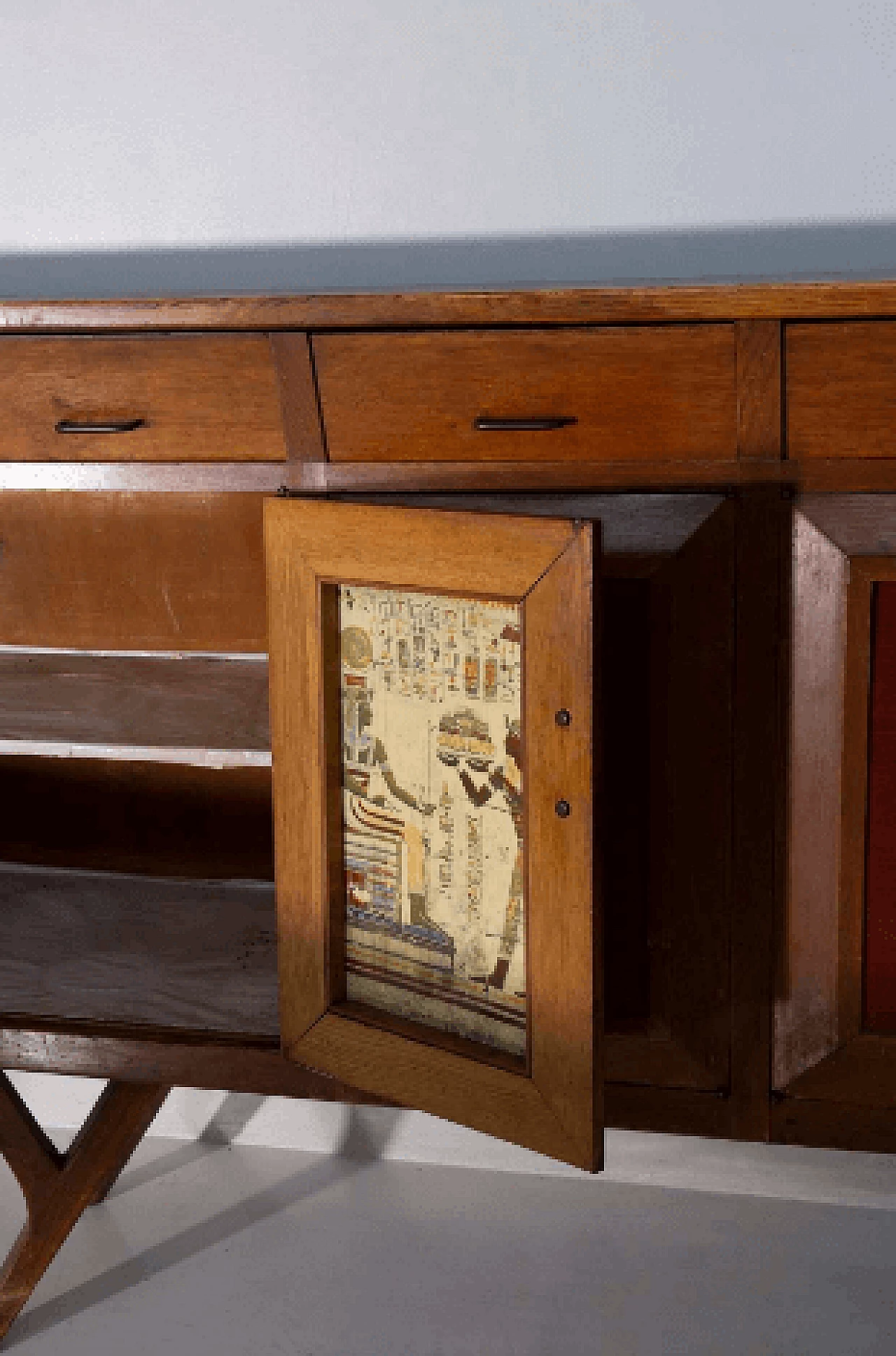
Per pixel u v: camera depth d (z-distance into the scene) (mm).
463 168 2453
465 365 1933
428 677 1896
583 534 1683
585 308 1843
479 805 1880
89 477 2152
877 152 2334
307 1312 2279
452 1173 2645
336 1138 2707
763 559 1908
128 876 2477
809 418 1856
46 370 2086
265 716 2211
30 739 2314
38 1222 2246
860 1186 2508
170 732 2258
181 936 2318
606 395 1905
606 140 2404
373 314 1908
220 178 2527
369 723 1968
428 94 2438
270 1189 2609
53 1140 2777
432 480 2018
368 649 1947
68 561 2205
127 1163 2688
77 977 2215
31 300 2031
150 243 2570
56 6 2510
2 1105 2191
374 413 1999
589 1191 2576
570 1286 2320
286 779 2035
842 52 2312
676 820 1996
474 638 1844
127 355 2047
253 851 2410
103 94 2527
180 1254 2434
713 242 2408
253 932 2324
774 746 1943
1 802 2494
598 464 1949
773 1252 2393
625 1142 2586
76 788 2453
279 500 1966
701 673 1950
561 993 1813
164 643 2207
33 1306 2322
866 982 1980
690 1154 2568
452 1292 2314
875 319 1782
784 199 2375
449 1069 1944
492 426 1924
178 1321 2271
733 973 2008
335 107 2469
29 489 2184
